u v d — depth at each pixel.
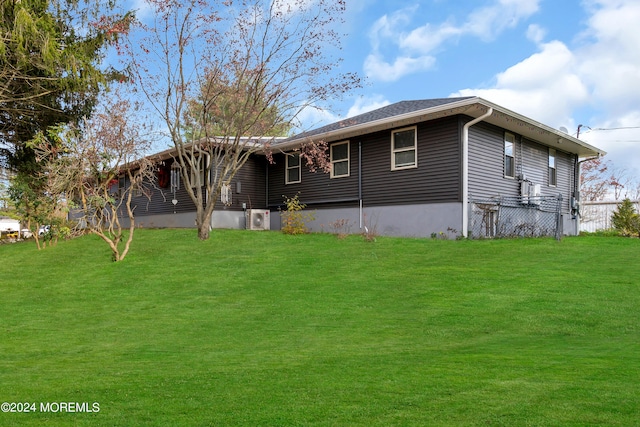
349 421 3.33
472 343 5.82
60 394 4.10
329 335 6.43
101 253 12.80
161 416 3.53
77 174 12.76
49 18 13.98
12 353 5.89
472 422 3.24
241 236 14.81
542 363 4.71
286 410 3.58
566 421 3.21
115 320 7.57
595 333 6.12
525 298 7.70
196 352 5.74
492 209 14.63
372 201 15.86
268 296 8.62
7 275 10.84
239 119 15.16
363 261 10.91
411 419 3.33
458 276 9.23
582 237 14.71
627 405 3.48
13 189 14.86
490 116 14.13
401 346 5.77
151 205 22.19
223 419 3.44
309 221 17.00
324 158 16.09
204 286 9.43
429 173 14.39
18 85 14.98
